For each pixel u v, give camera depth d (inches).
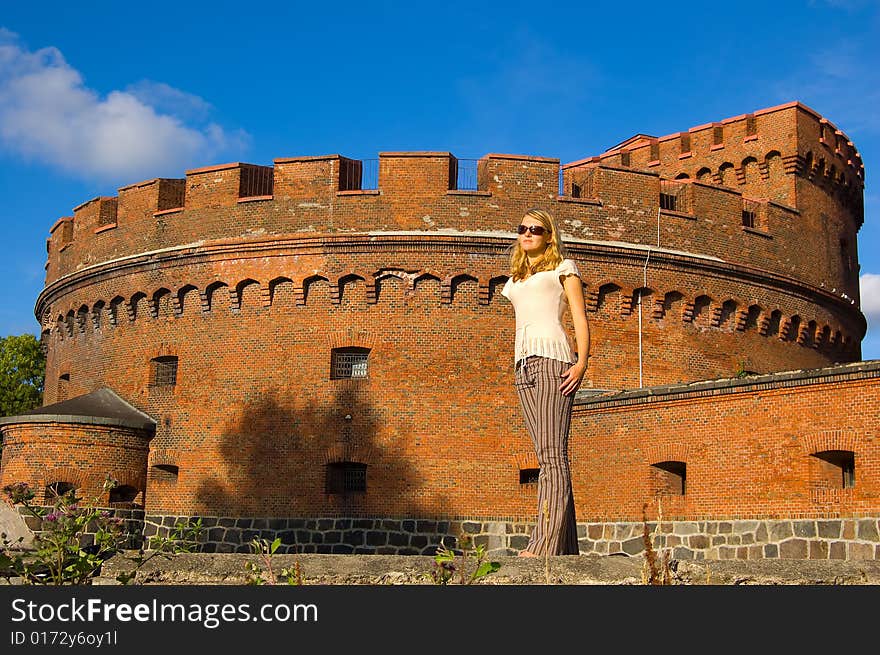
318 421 1300.4
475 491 1264.8
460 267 1312.7
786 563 399.2
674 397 1131.9
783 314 1466.5
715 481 1083.3
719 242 1416.1
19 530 604.4
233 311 1362.0
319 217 1342.3
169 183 1461.6
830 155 1589.6
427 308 1310.3
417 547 1250.0
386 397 1290.6
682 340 1376.7
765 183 1573.6
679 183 1427.2
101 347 1477.6
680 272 1380.4
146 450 1355.8
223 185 1389.0
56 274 1611.7
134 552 449.4
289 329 1333.7
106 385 1451.8
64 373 1555.1
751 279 1432.1
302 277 1330.0
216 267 1373.0
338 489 1300.4
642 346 1349.7
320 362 1314.0
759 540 1035.9
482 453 1274.6
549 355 440.5
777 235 1481.3
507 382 1295.5
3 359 2529.5
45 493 1274.6
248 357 1343.5
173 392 1376.7
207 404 1352.1
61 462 1284.4
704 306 1400.1
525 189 1342.3
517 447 1278.3
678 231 1390.3
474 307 1312.7
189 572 383.2
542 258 453.1
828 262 1563.7
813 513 1000.2
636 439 1161.4
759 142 1579.7
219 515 1310.3
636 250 1352.1
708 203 1419.8
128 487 1332.4
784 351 1472.7
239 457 1320.1
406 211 1326.3
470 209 1327.5
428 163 1336.1
